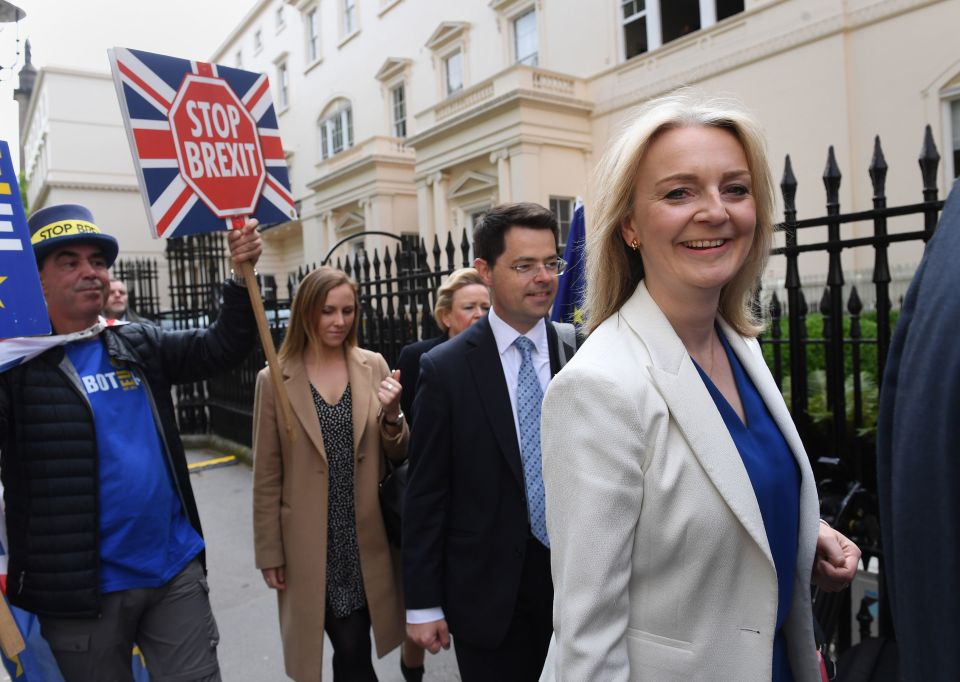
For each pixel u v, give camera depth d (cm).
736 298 138
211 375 240
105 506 202
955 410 68
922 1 909
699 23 1286
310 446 252
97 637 201
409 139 1606
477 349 207
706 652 109
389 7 1944
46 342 202
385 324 532
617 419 109
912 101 934
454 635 201
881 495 84
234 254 236
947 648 69
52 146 2902
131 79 216
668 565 110
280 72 2614
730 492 108
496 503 196
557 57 1458
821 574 138
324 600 246
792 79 1050
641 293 125
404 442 261
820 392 338
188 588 220
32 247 196
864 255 958
